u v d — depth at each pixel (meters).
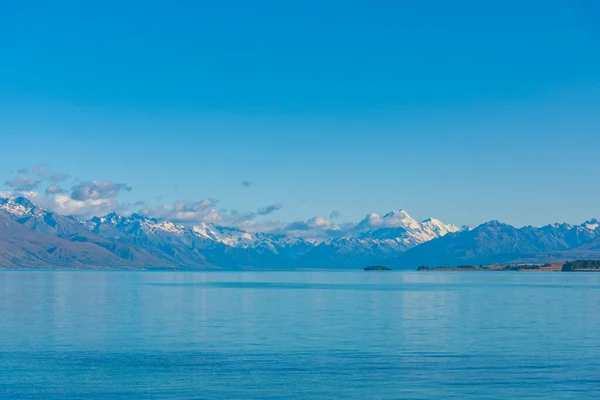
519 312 137.50
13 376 67.62
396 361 75.81
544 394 60.72
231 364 73.81
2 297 192.00
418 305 159.50
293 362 75.19
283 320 119.31
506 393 61.12
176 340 91.81
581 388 62.81
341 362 75.06
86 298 188.75
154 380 66.12
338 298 191.50
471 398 59.50
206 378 66.94
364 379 66.62
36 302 168.38
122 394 60.75
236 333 99.69
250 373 69.25
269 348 84.69
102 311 138.75
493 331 102.50
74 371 69.94
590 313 134.50
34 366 72.56
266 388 63.00
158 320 118.81
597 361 75.56
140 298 189.88
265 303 167.38
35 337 94.62
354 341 91.06
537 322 115.88
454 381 65.75
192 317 124.69
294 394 60.91
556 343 89.12
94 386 63.53
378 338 94.19
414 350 83.25
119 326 108.69
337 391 61.84
